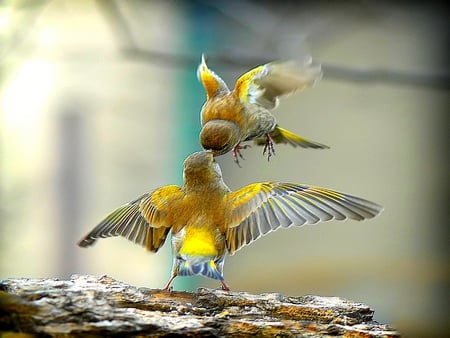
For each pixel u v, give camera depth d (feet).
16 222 41.88
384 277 54.65
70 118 59.62
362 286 54.70
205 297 24.47
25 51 42.93
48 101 59.06
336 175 56.24
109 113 60.08
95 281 24.40
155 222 25.79
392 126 56.03
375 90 55.52
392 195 56.03
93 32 56.80
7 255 41.16
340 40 53.16
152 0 55.06
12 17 41.42
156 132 59.72
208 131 31.27
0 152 44.39
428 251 54.90
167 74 59.36
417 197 55.67
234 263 56.44
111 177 60.08
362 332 23.52
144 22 55.01
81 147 59.82
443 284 53.47
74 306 22.27
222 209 25.67
